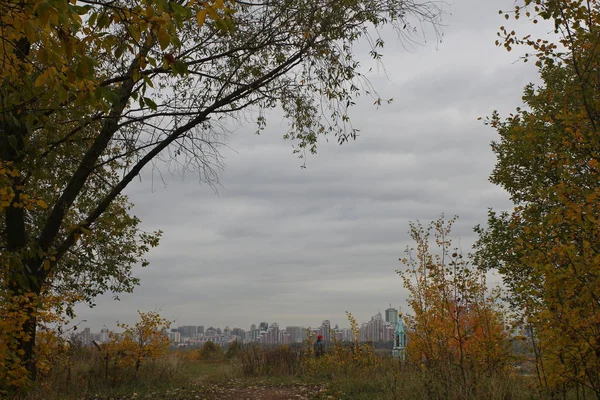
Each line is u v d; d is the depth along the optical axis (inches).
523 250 250.1
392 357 572.7
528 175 525.3
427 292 387.2
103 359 559.8
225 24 179.2
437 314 366.0
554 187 234.8
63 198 410.0
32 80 231.8
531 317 253.3
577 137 248.7
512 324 280.7
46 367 363.9
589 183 243.6
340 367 621.0
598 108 249.6
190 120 432.5
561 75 323.9
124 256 559.2
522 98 308.0
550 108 286.4
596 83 253.1
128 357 572.7
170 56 179.9
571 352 228.7
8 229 388.8
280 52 437.1
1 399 294.7
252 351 740.7
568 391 288.4
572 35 253.3
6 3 160.1
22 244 390.3
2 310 288.0
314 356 686.5
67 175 462.6
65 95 180.5
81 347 616.4
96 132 426.6
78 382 497.4
